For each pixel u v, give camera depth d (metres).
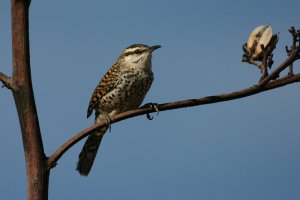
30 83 4.33
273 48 4.68
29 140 4.35
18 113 4.38
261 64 4.73
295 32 4.46
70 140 4.61
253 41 4.77
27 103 4.32
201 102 5.10
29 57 4.34
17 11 4.27
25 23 4.29
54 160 4.42
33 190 4.31
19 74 4.29
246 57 4.81
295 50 4.44
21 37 4.28
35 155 4.35
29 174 4.35
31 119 4.34
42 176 4.36
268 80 4.62
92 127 4.74
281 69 4.56
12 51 4.31
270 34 4.71
